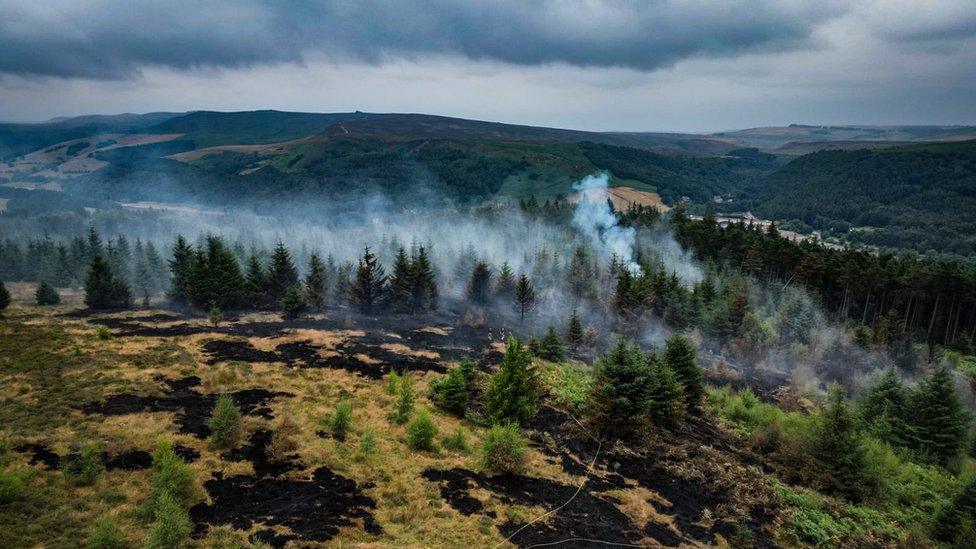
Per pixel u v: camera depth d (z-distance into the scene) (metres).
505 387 32.97
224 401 26.31
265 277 66.44
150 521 18.66
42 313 53.03
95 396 29.28
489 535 20.64
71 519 18.12
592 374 44.81
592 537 21.52
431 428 28.09
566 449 30.58
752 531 23.39
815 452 29.72
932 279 68.94
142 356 37.91
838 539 23.33
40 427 24.61
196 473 22.23
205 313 58.38
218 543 17.73
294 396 33.66
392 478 24.16
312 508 20.80
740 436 35.53
